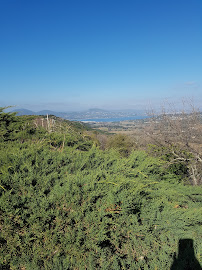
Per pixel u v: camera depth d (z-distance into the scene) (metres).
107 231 2.04
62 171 2.57
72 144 4.39
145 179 2.79
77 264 1.90
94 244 1.95
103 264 1.95
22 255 1.81
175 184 3.19
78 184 2.25
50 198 2.02
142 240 2.22
